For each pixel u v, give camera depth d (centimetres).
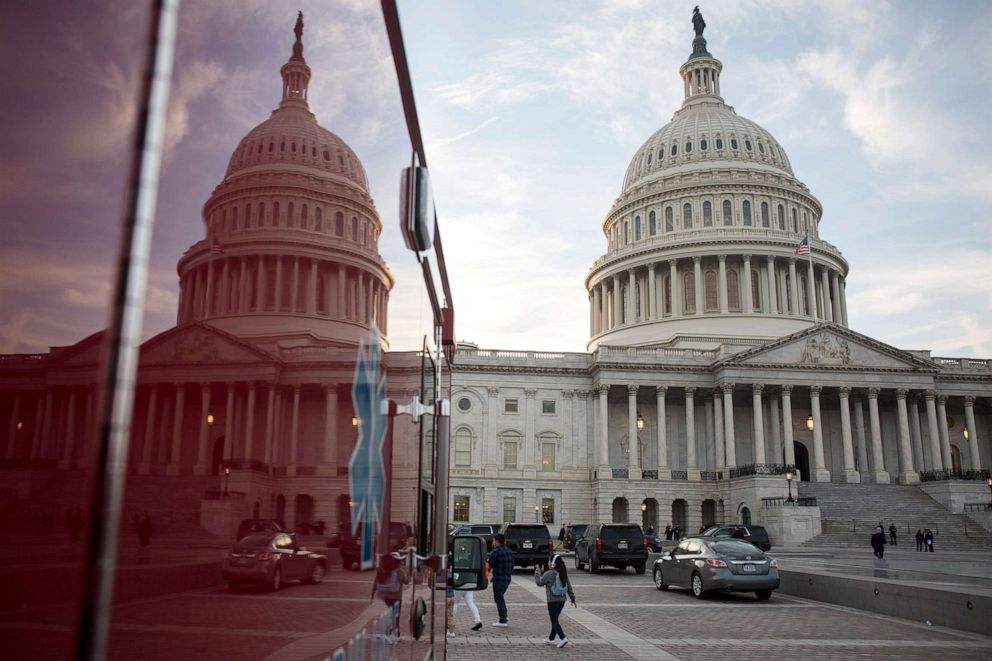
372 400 373
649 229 11869
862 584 2402
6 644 150
